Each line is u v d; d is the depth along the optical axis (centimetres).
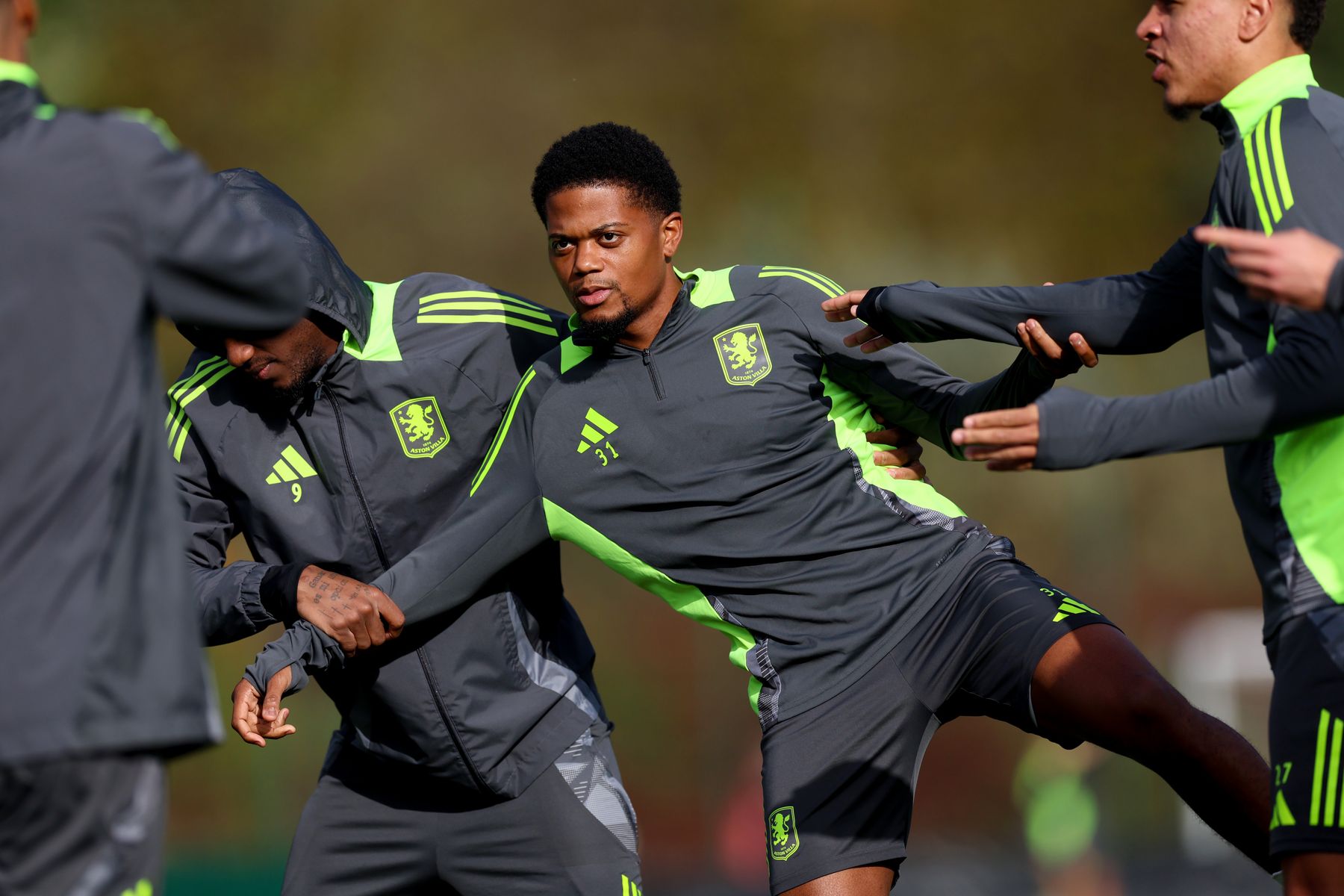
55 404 864
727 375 1367
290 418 1446
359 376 1433
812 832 1328
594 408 1387
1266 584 1045
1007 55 7100
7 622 845
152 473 909
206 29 6812
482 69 6956
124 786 895
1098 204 7112
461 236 6831
